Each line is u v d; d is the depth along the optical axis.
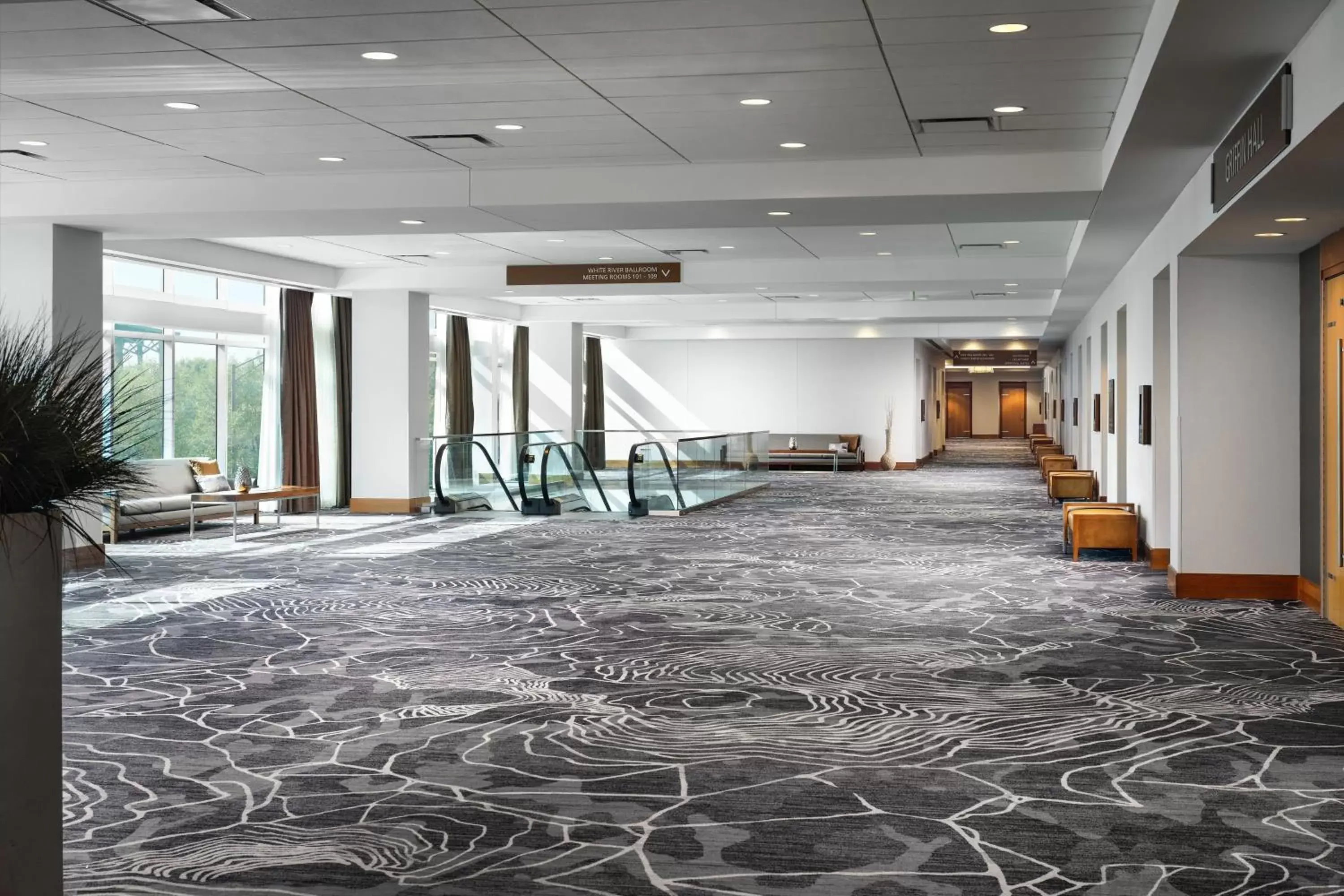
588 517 16.92
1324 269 8.37
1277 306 9.38
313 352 17.52
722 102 7.54
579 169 9.74
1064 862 3.87
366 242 14.33
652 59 6.58
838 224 10.72
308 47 6.36
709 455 18.97
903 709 5.98
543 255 15.60
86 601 9.48
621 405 31.53
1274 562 9.46
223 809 4.41
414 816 4.34
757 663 7.11
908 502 19.45
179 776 4.84
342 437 18.31
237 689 6.43
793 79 6.97
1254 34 5.23
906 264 16.19
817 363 30.34
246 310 17.00
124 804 4.47
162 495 14.24
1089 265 13.91
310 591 10.02
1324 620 8.46
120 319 14.68
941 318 22.50
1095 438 19.23
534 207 9.89
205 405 16.53
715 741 5.39
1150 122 6.95
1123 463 14.77
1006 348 38.75
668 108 7.68
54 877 3.02
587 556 12.41
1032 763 5.02
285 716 5.83
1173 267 9.70
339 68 6.77
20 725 2.89
